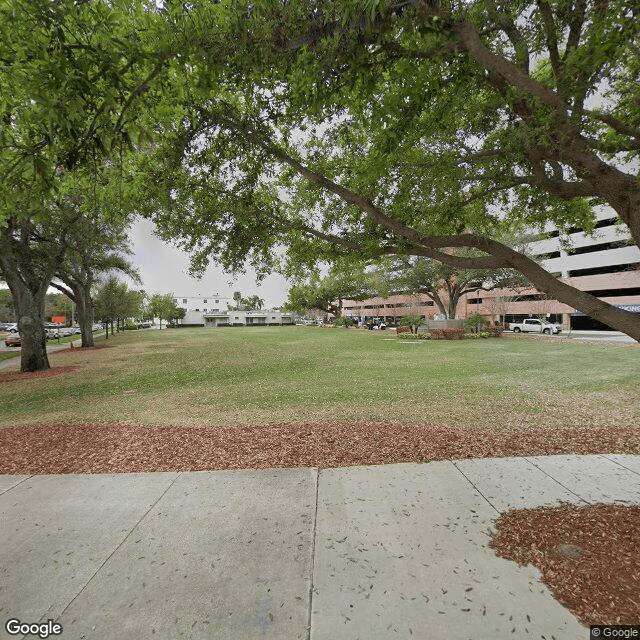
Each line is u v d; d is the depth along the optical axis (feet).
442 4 8.85
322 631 7.57
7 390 40.34
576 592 8.42
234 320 354.13
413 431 20.95
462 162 17.10
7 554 10.26
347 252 20.08
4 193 11.51
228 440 20.07
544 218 21.56
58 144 10.03
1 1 7.79
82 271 95.04
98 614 8.11
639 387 32.83
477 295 183.01
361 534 10.97
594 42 8.61
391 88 14.23
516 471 15.10
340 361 56.44
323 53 9.66
